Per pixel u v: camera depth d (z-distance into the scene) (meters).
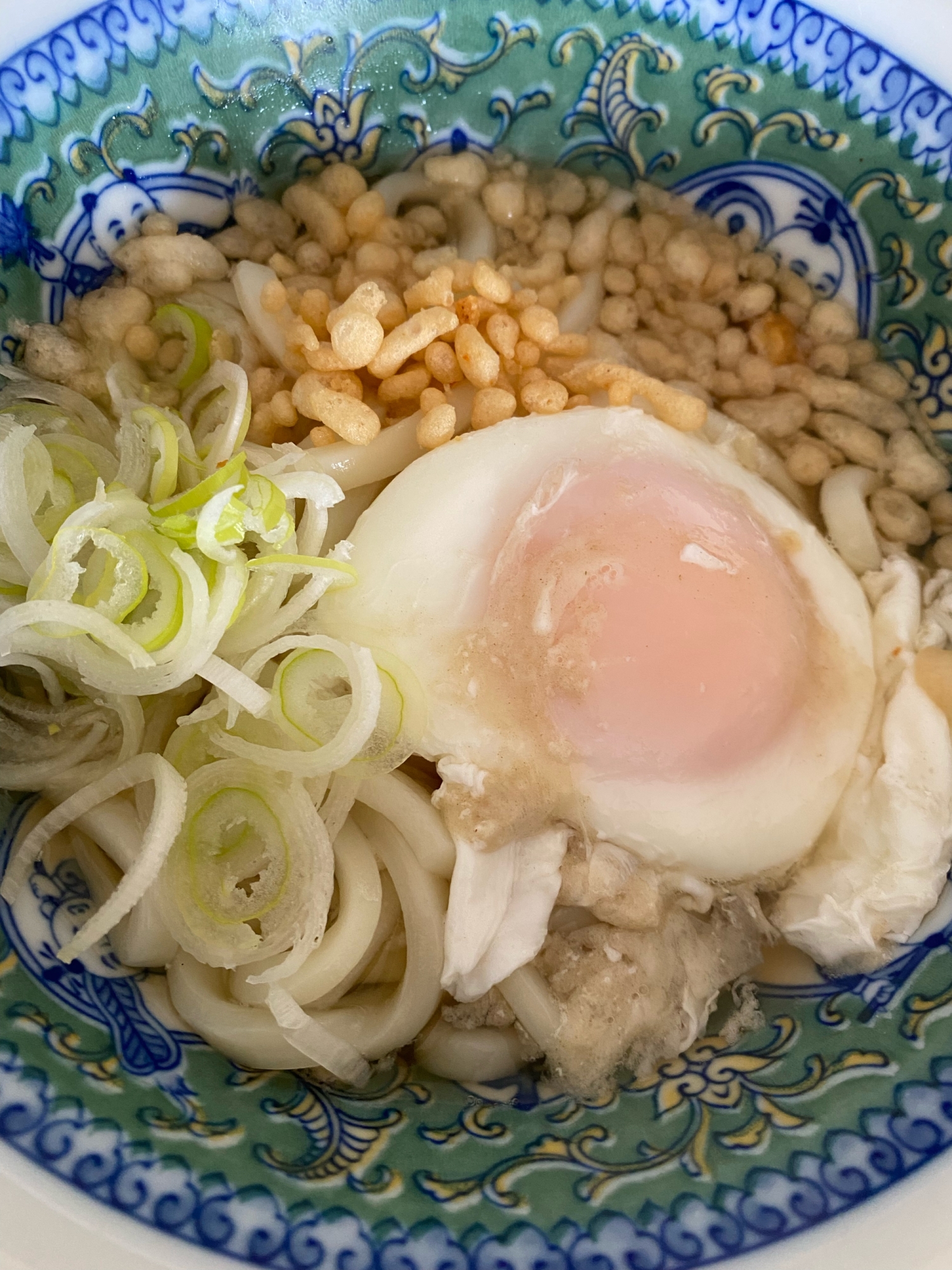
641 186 0.16
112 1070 0.10
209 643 0.11
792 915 0.13
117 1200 0.08
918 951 0.12
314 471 0.13
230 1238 0.08
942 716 0.13
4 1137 0.09
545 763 0.12
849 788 0.13
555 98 0.15
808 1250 0.09
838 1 0.13
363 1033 0.12
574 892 0.12
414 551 0.13
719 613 0.12
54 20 0.12
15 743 0.12
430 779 0.13
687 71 0.14
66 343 0.13
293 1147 0.10
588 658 0.12
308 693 0.12
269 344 0.14
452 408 0.13
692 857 0.13
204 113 0.14
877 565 0.15
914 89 0.13
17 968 0.10
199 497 0.11
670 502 0.13
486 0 0.14
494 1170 0.10
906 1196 0.09
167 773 0.11
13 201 0.13
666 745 0.12
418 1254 0.09
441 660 0.12
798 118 0.14
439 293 0.13
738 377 0.16
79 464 0.12
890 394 0.15
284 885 0.11
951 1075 0.10
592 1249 0.09
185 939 0.11
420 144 0.15
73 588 0.11
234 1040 0.11
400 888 0.12
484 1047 0.12
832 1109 0.10
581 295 0.16
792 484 0.15
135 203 0.14
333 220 0.15
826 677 0.13
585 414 0.13
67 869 0.12
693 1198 0.09
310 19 0.14
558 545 0.12
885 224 0.15
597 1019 0.12
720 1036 0.12
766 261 0.16
